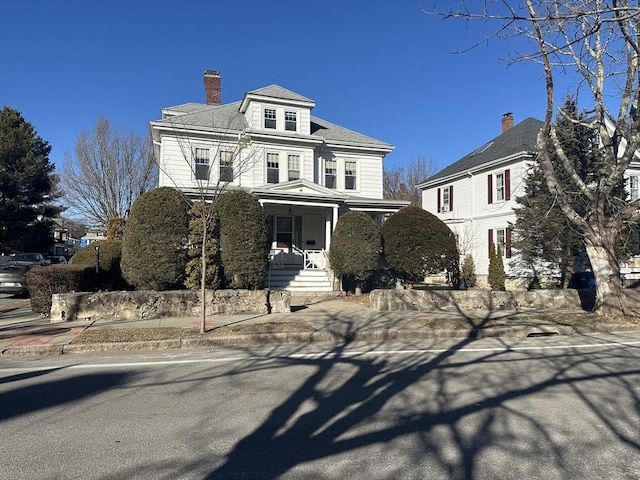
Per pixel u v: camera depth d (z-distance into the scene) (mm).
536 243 18906
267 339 8898
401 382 5930
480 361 7180
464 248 26453
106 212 36594
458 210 27656
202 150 20422
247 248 12875
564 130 17328
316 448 3883
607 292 11320
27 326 9852
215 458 3695
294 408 4914
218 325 9898
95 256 15344
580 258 20078
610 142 11672
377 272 17516
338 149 23344
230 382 5977
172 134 20094
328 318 11055
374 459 3670
